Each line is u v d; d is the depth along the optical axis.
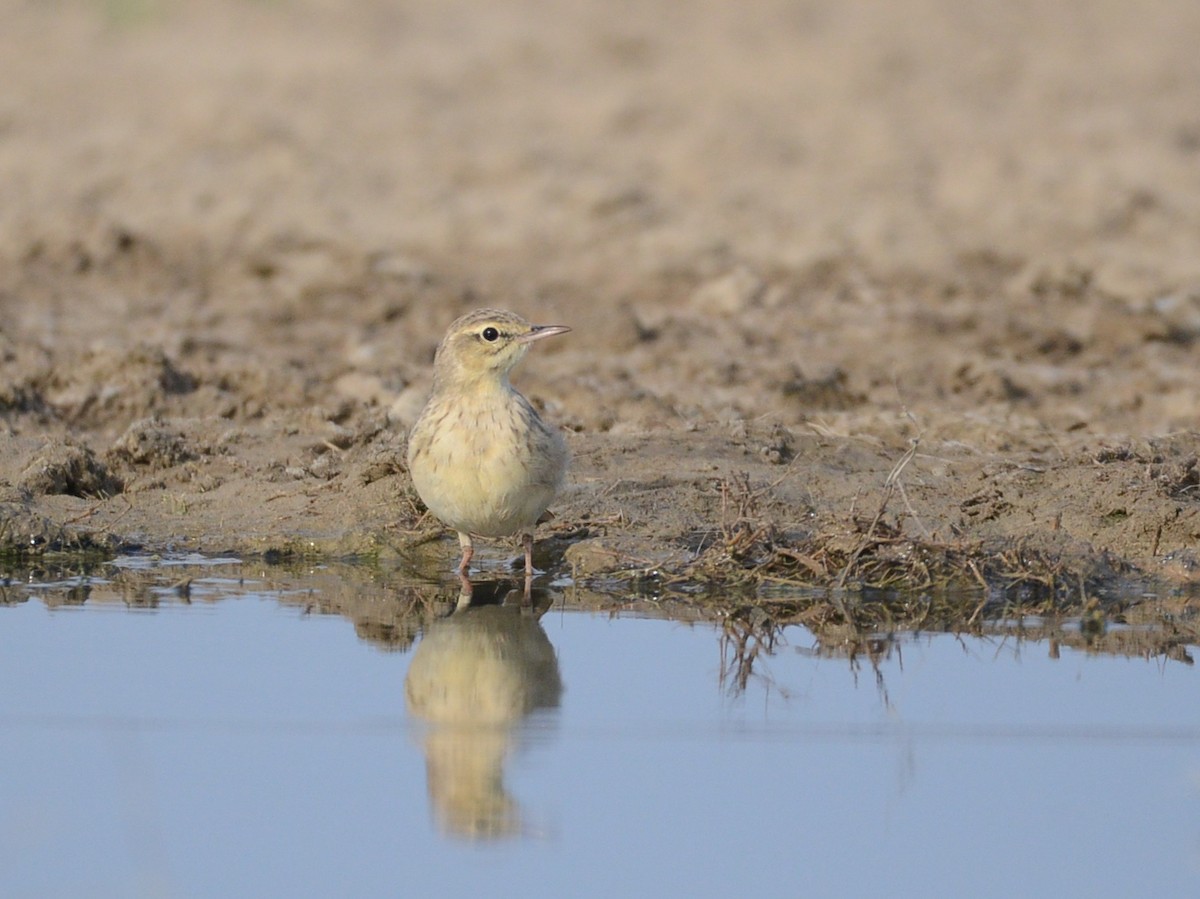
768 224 22.02
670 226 21.83
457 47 32.34
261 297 18.55
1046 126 27.31
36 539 11.50
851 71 30.53
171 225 21.30
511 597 10.80
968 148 25.95
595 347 16.58
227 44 32.34
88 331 16.59
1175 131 27.22
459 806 7.59
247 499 12.34
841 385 15.29
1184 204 23.20
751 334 17.19
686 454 12.98
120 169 23.89
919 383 15.58
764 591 10.91
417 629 10.09
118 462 12.88
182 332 16.86
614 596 10.86
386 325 17.64
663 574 11.05
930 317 17.77
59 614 10.25
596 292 19.02
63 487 12.38
